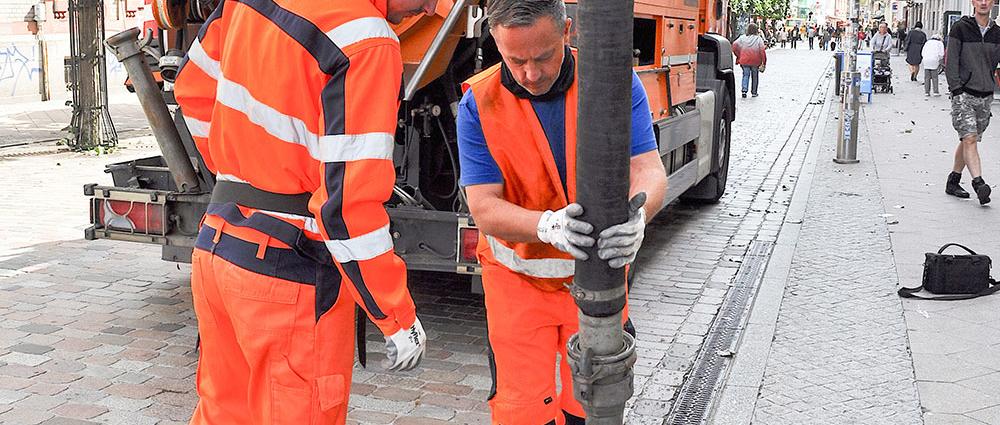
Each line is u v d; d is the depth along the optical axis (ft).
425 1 9.62
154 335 18.78
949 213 30.45
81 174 38.40
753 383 16.42
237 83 9.35
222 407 10.00
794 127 58.13
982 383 16.26
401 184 19.06
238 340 9.50
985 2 30.45
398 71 9.22
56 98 69.56
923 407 15.30
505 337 10.29
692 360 17.84
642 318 20.42
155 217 18.58
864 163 41.50
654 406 15.67
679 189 26.11
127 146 47.19
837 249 26.12
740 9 156.46
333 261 9.37
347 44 8.95
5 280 22.41
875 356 17.69
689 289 22.75
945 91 83.41
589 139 7.18
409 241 17.37
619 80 7.00
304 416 9.38
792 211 31.55
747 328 19.39
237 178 9.57
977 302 20.90
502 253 10.21
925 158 42.55
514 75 9.40
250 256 9.29
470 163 9.95
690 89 27.48
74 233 27.61
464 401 15.88
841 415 15.07
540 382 10.34
